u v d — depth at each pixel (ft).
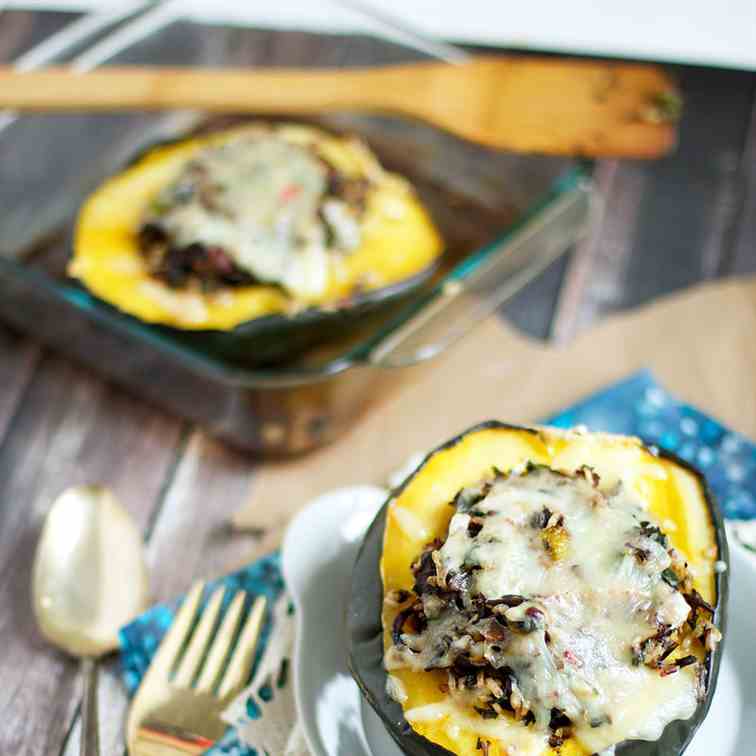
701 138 3.05
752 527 2.28
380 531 2.01
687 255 2.89
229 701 2.16
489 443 2.03
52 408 2.66
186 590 2.44
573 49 3.16
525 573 1.90
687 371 2.65
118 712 2.24
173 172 2.80
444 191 2.86
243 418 2.53
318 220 2.72
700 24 3.22
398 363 2.50
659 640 1.89
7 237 2.79
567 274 2.86
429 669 1.92
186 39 2.96
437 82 2.78
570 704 1.87
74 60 2.90
